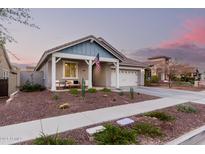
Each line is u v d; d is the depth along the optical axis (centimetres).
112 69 1908
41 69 1847
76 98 991
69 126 529
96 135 446
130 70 2136
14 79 1883
